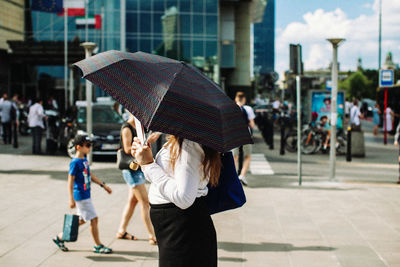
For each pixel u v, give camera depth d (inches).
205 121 106.7
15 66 1547.7
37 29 1590.8
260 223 277.4
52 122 661.9
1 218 279.1
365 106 1983.3
